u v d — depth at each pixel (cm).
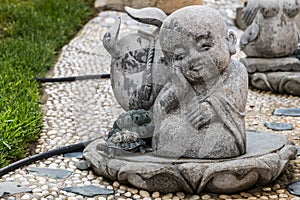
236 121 417
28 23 955
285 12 735
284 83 713
